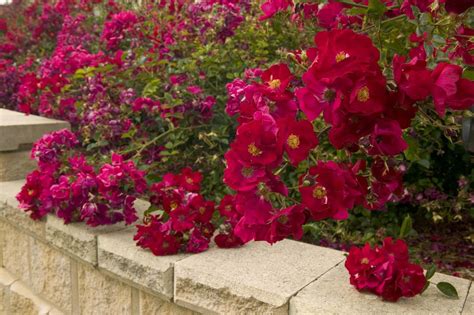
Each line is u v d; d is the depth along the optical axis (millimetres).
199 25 3844
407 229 1829
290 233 1425
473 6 1296
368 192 1464
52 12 6770
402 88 1158
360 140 1255
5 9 7891
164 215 2381
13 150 3555
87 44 5453
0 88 5715
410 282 1722
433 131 2891
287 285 1885
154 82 3328
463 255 2930
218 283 1976
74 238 2660
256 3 3742
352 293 1809
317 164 1487
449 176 3568
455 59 1509
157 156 3434
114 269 2424
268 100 1427
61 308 3000
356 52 1188
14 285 3404
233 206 2270
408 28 1819
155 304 2318
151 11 4371
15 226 3365
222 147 3510
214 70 3598
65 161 2961
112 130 3336
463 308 1695
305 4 1878
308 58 1371
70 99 4062
